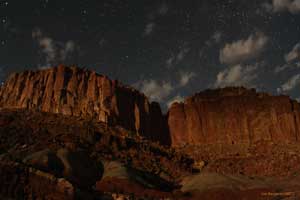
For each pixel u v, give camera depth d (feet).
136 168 203.72
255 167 254.68
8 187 112.78
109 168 189.26
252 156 285.64
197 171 248.93
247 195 171.83
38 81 333.21
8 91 332.60
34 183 118.42
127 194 156.35
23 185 116.16
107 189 162.71
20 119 249.14
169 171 225.76
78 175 169.68
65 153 182.39
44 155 170.19
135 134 291.79
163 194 167.73
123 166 189.26
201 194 175.94
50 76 332.60
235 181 187.62
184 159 271.28
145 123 330.13
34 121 249.75
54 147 194.59
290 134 335.26
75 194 117.91
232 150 318.04
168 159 248.32
